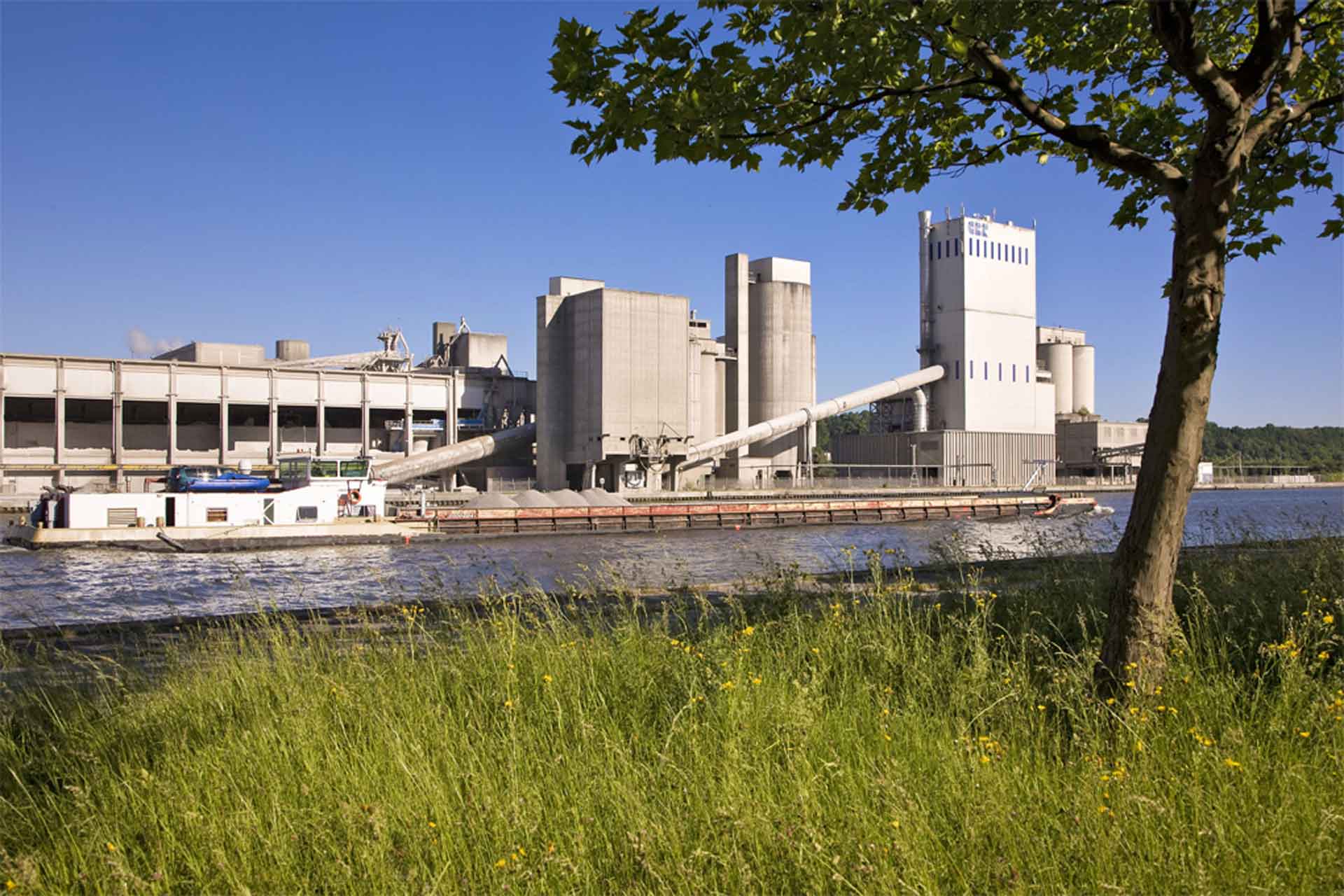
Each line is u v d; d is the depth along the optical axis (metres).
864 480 115.38
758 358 116.56
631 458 95.00
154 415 96.94
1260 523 19.94
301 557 46.25
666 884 4.50
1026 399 136.25
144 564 43.25
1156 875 4.36
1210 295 6.99
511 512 62.81
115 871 4.59
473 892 4.45
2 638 11.45
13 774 6.00
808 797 4.94
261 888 4.68
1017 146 9.77
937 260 134.25
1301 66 9.26
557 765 5.80
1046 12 8.59
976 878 4.45
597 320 94.69
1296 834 4.61
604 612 11.69
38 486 88.06
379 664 8.27
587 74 7.60
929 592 12.53
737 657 7.47
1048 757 5.76
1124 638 6.99
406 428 103.44
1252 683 6.85
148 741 6.64
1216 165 7.05
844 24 7.59
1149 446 7.14
